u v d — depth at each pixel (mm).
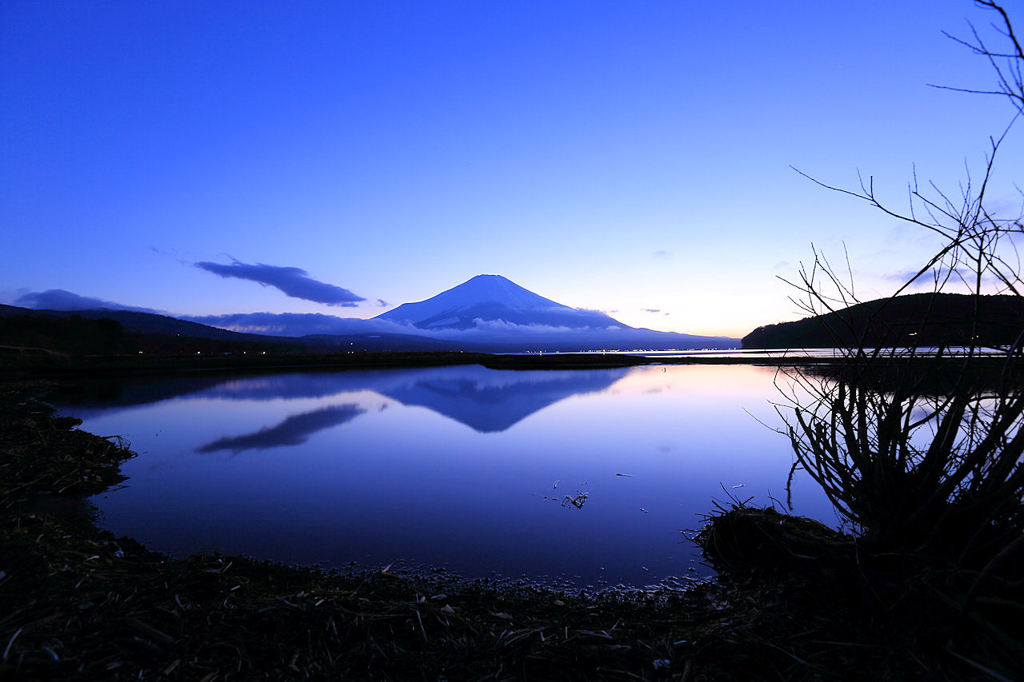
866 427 2660
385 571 3332
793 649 2211
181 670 2072
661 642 2359
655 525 4262
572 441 8016
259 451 7273
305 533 4070
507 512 4617
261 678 2053
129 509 4633
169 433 8719
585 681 2090
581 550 3740
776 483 5531
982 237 2018
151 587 2754
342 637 2361
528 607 2848
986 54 1497
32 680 1925
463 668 2162
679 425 9516
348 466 6352
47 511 4453
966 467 2314
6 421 8820
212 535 4008
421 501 4902
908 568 2393
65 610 2412
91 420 10180
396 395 15336
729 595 2904
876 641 2201
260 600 2660
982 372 2273
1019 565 2240
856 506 2707
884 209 2109
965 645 2047
